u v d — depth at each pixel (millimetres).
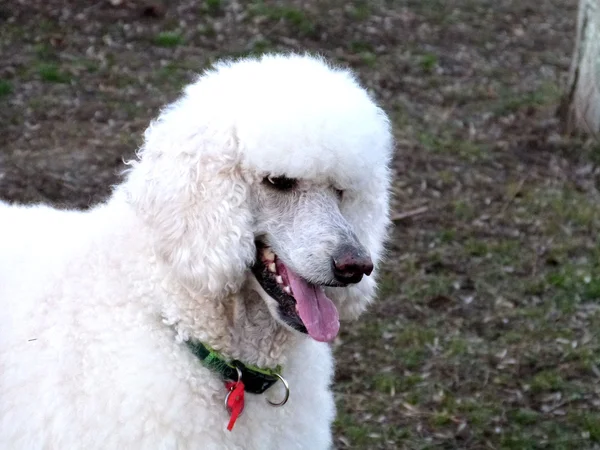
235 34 12484
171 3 12984
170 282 3621
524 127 10680
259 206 3666
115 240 3832
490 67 12680
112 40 11812
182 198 3500
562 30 14469
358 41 12859
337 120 3586
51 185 8328
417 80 11961
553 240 8281
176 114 3662
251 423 3729
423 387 6289
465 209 8703
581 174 9641
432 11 14391
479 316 7145
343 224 3654
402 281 7516
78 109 10000
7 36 11523
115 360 3580
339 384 6301
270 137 3500
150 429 3502
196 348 3652
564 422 6008
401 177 9266
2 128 9445
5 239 4066
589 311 7227
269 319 3744
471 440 5820
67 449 3547
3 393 3695
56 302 3777
